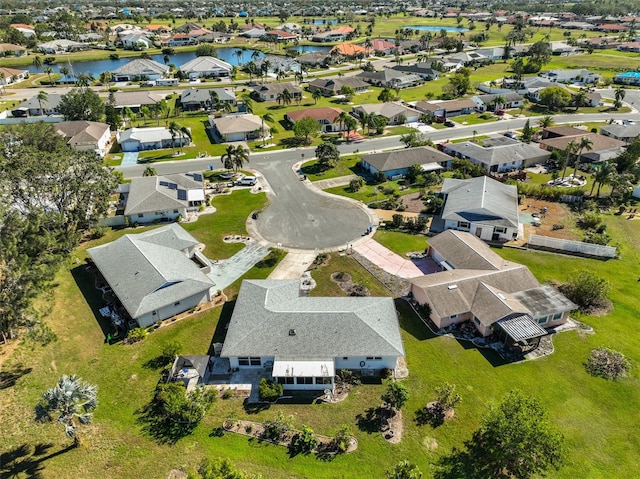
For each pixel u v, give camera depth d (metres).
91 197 75.25
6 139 87.44
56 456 40.16
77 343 53.41
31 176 67.81
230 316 58.59
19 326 52.44
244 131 126.12
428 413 44.78
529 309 55.12
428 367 50.44
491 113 154.38
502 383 48.25
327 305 54.66
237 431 42.94
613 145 112.38
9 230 49.44
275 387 46.00
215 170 106.88
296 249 73.94
